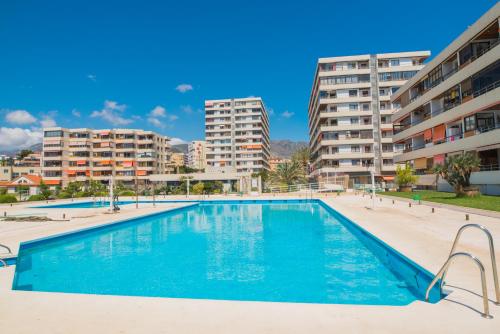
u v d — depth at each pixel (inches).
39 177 2817.4
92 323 154.9
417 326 144.9
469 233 403.5
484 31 952.9
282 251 438.3
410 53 2239.2
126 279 324.5
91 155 3014.3
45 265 382.0
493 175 898.7
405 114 1590.8
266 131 4517.7
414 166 1533.0
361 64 2308.1
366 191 1628.9
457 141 1069.8
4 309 175.0
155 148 3208.7
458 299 179.2
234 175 2137.1
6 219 690.8
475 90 988.6
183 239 544.4
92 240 540.4
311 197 1374.3
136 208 997.2
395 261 319.9
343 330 141.9
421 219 556.4
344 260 381.4
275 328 145.4
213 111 3799.2
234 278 320.5
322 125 2255.2
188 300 185.6
